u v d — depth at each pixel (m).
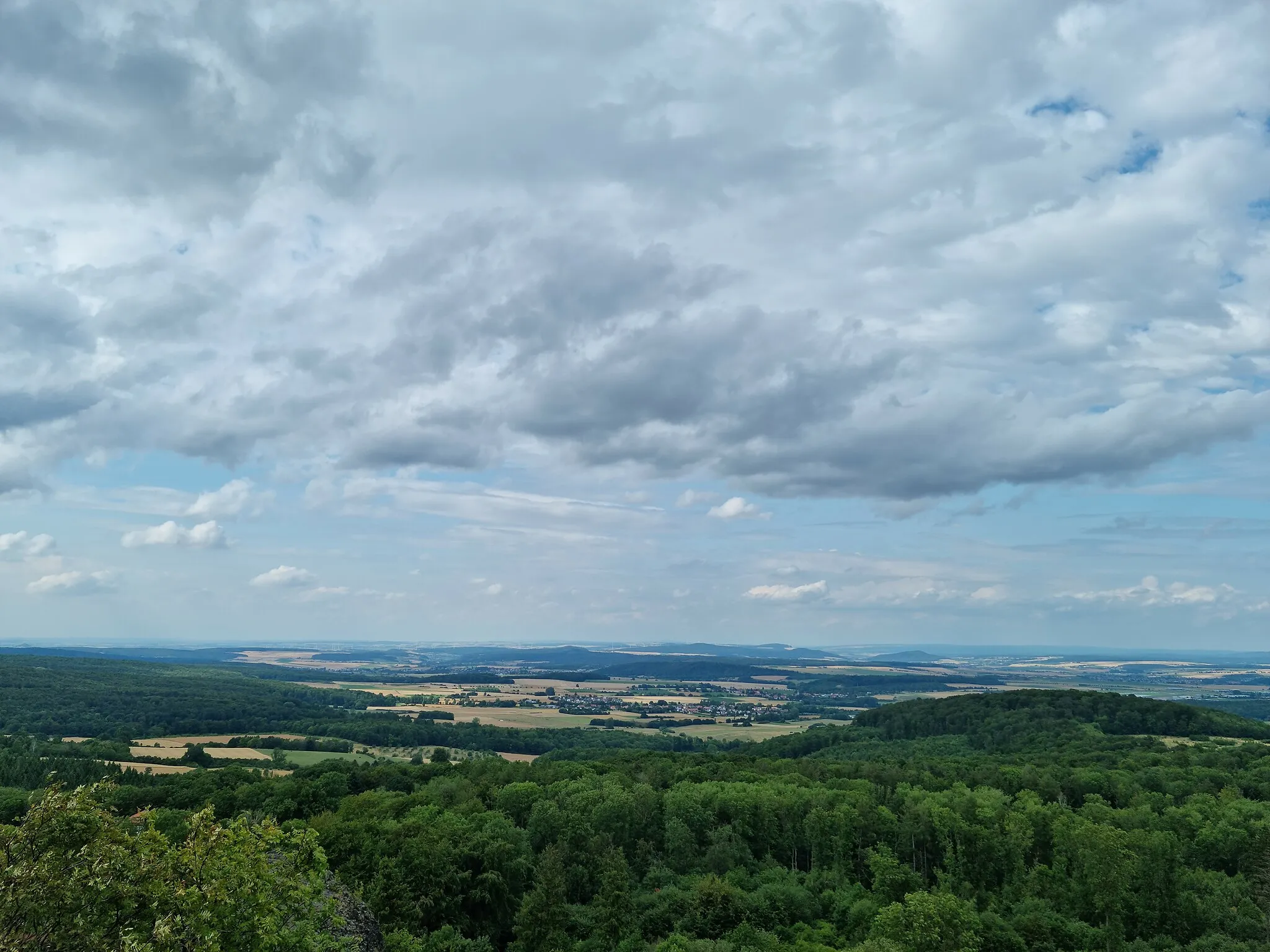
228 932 34.16
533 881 105.44
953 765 174.38
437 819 111.50
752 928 97.31
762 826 131.25
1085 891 113.25
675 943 90.00
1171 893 110.44
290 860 41.38
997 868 124.00
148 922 32.34
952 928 93.50
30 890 29.47
